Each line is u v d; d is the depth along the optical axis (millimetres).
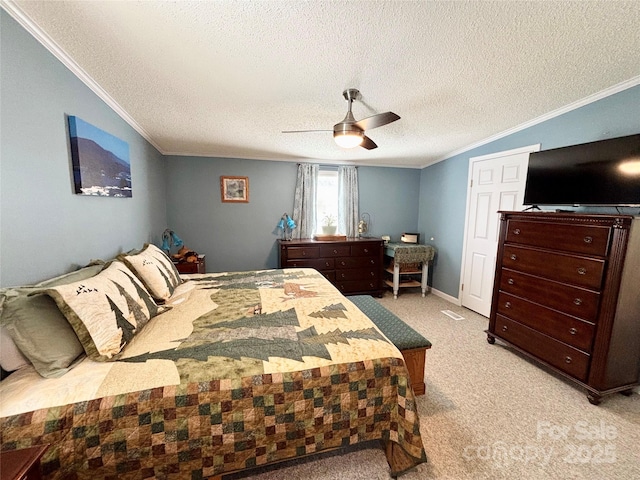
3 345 1038
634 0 1156
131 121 2486
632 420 1690
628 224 1640
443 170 4109
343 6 1191
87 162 1700
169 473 1032
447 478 1311
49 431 903
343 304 1878
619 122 1998
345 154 3924
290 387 1135
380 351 1312
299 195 4211
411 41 1440
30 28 1236
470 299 3623
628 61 1646
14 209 1178
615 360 1800
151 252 2207
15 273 1185
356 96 2055
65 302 1118
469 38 1417
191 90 1978
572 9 1215
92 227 1820
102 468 961
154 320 1595
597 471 1349
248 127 2783
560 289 2023
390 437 1284
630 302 1757
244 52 1525
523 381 2074
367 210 4617
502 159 3062
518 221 2371
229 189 3994
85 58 1545
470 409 1771
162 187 3648
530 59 1620
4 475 667
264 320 1605
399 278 4500
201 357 1199
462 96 2125
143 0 1133
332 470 1356
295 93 2039
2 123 1114
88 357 1146
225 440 1068
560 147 2289
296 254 3830
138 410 985
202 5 1172
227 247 4086
